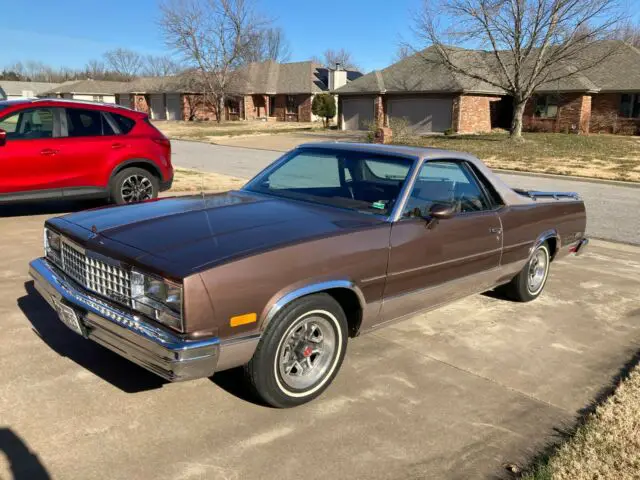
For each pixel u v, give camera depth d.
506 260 4.89
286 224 3.49
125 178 8.27
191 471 2.72
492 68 30.72
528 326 4.92
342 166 4.34
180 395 3.40
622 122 31.70
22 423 3.02
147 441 2.93
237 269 2.90
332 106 43.09
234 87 53.12
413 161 4.07
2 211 8.43
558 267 7.04
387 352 4.23
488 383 3.81
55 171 7.59
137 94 61.25
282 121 54.06
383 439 3.09
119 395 3.35
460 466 2.89
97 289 3.26
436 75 34.72
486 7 26.42
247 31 52.22
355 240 3.45
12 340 4.00
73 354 3.84
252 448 2.93
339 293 3.53
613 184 16.22
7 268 5.58
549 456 2.97
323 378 3.44
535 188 14.84
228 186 11.67
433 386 3.73
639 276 6.73
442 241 4.06
